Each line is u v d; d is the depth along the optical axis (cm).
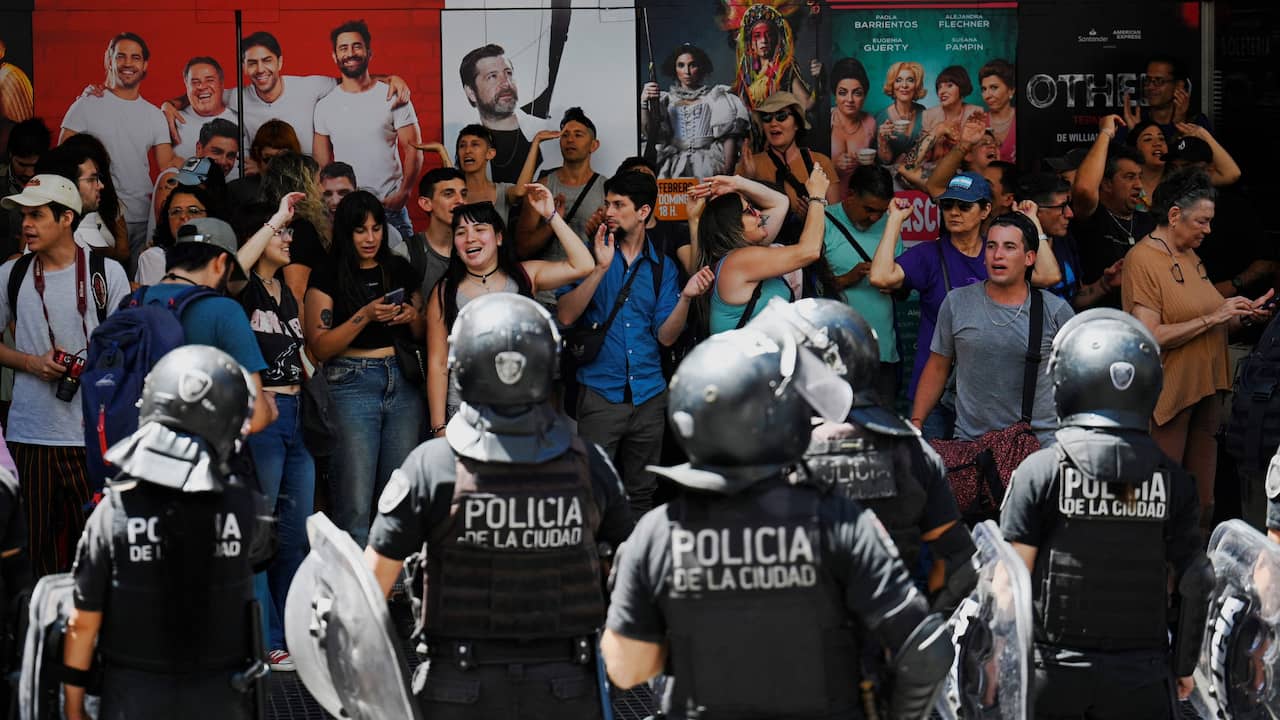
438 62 773
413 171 777
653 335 705
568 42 779
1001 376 586
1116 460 395
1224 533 444
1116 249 792
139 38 753
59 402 620
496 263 656
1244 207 812
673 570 306
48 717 359
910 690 305
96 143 743
